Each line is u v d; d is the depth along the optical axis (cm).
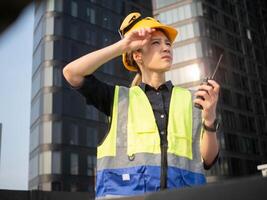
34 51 4238
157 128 174
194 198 46
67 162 3538
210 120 157
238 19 4991
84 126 3766
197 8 4519
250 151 4194
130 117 177
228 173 3762
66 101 3738
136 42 165
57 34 3900
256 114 4472
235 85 4372
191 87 4166
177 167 167
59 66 3812
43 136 3569
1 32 68
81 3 4203
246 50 4822
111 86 188
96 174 169
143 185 158
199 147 182
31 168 3759
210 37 4431
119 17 4541
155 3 4838
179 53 4425
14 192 1584
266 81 4866
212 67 4244
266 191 40
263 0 5447
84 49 4069
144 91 189
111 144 171
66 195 1814
